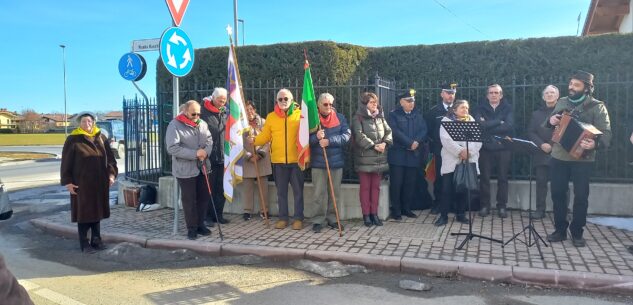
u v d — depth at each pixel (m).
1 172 17.95
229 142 6.37
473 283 4.79
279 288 4.70
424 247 5.62
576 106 5.48
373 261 5.24
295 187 6.66
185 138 6.14
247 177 7.21
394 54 8.42
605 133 5.36
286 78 8.10
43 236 6.98
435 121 7.28
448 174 6.59
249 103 7.41
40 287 4.77
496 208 7.48
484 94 7.96
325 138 6.40
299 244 5.86
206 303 4.32
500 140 6.12
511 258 5.15
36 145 45.81
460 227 6.54
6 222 8.00
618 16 12.50
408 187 7.21
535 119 6.78
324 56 7.90
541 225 6.57
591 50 7.50
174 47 6.20
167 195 8.20
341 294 4.53
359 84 7.41
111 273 5.22
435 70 8.23
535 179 7.64
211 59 8.51
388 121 7.07
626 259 5.06
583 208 5.50
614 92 7.42
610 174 7.53
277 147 6.58
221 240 6.12
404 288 4.65
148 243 6.17
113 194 10.78
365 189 6.70
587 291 4.52
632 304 4.20
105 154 6.14
